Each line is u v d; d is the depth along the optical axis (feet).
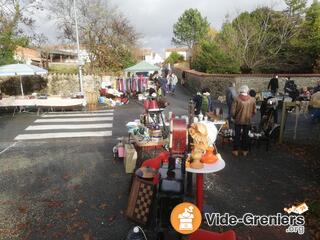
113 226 15.23
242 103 23.58
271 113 27.58
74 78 62.75
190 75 74.02
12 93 60.39
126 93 61.98
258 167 22.50
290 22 72.90
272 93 47.06
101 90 57.26
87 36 82.84
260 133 26.30
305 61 70.33
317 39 68.69
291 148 26.63
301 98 43.68
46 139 31.30
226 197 18.01
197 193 14.05
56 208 17.11
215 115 28.86
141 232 13.60
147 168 15.90
